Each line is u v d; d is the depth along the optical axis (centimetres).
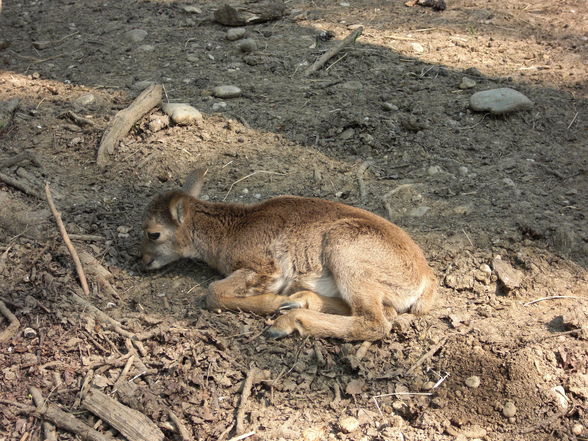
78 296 417
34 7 547
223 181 452
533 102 482
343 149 464
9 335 408
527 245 432
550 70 504
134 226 437
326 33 521
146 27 526
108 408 395
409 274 411
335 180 453
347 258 411
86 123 468
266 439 392
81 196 444
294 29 527
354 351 407
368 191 449
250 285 418
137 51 510
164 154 457
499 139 469
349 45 513
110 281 423
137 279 425
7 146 459
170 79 493
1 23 533
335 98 484
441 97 486
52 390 400
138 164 455
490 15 545
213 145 463
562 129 474
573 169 459
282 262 418
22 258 425
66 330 410
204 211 427
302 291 416
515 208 441
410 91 488
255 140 466
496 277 425
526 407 399
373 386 402
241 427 393
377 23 535
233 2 545
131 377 401
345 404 399
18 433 394
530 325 413
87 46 514
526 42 524
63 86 489
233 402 398
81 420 396
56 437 392
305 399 400
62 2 551
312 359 406
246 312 416
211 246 426
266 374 402
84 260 424
